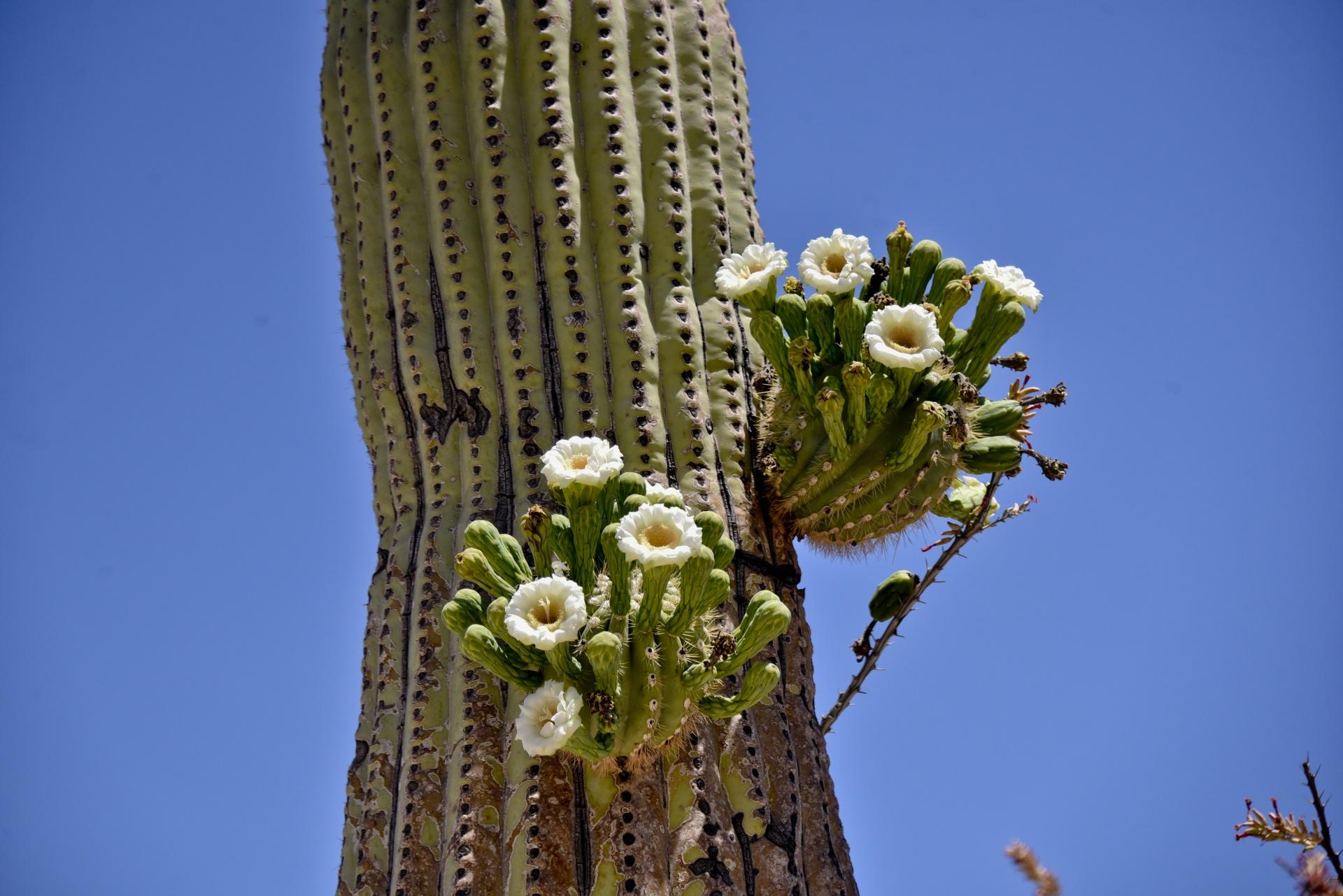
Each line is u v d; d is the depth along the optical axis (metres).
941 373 4.40
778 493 4.59
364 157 4.95
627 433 4.49
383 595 4.59
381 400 4.74
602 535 3.86
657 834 3.91
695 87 5.09
